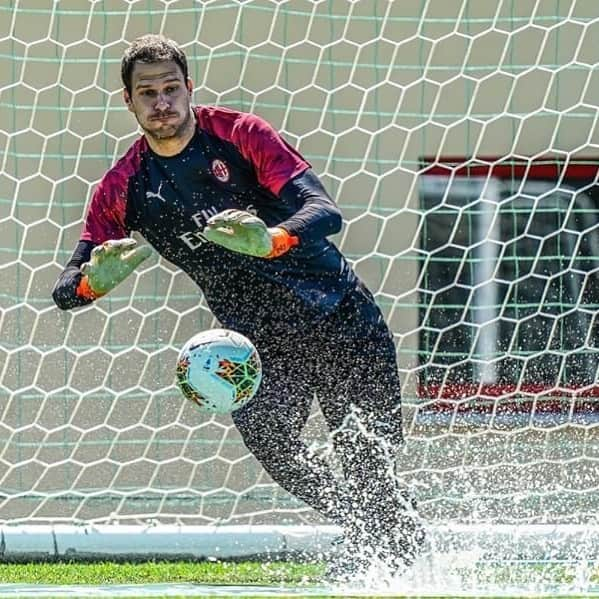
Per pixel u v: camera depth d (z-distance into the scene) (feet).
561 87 97.81
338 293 55.36
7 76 92.32
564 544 62.49
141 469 88.48
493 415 81.41
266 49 92.73
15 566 64.54
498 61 96.73
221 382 51.08
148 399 90.58
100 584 57.93
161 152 53.31
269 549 66.23
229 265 55.16
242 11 92.38
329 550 66.03
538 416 89.71
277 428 56.08
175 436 89.56
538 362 95.20
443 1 95.20
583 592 53.16
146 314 85.20
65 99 92.63
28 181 92.63
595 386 91.66
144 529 66.90
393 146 95.14
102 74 92.58
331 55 93.61
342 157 94.12
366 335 56.18
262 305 55.57
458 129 97.25
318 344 55.88
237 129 53.16
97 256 49.96
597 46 97.19
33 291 92.48
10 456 90.33
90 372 91.45
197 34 86.28
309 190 51.80
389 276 94.99
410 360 94.68
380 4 94.32
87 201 84.64
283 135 91.09
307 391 56.29
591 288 99.71
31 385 87.97
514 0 96.07
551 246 100.17
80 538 66.49
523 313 98.12
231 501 81.61
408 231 95.30
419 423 87.04
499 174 98.84
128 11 85.40
